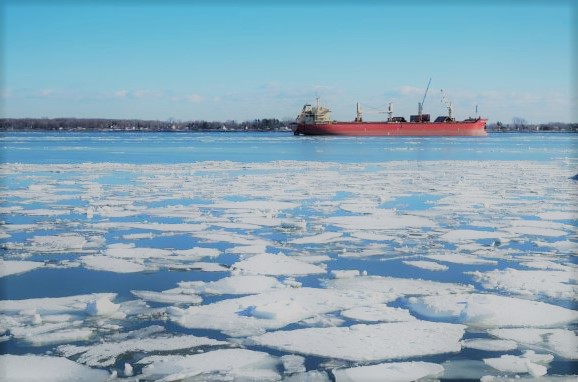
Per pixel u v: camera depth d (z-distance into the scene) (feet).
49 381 14.51
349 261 26.50
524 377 14.71
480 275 23.67
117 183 57.62
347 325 18.43
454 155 116.06
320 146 163.94
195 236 31.68
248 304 20.25
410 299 20.71
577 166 83.30
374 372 15.03
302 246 29.45
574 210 40.65
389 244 30.04
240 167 80.07
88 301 20.54
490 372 15.06
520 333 17.65
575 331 17.75
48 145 163.12
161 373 15.06
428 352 16.33
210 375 14.94
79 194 48.91
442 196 48.60
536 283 22.63
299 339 17.19
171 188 53.52
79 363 15.62
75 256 27.09
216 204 43.37
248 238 31.24
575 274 24.00
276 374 15.02
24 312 19.36
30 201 44.50
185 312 19.40
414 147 158.10
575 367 15.31
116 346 16.75
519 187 54.95
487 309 18.63
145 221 35.65
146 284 22.74
